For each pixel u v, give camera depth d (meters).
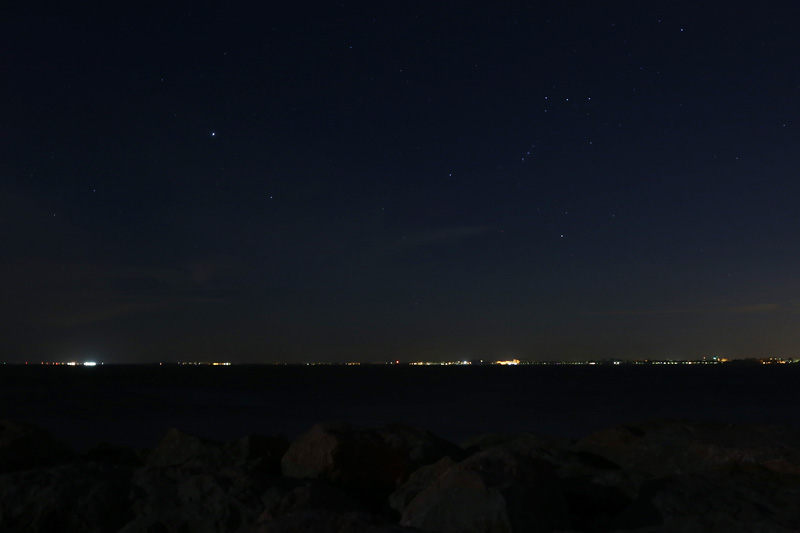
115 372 174.88
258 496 6.65
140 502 6.56
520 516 5.73
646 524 6.30
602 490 7.82
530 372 183.38
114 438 25.38
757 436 9.19
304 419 34.84
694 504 6.41
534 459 7.08
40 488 6.64
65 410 40.75
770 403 48.97
